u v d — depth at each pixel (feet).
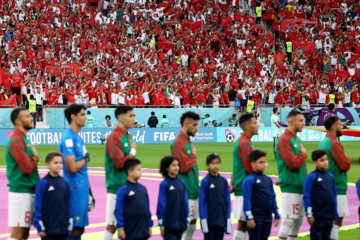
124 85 507.71
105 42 572.10
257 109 515.50
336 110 515.91
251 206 110.83
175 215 106.32
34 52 518.78
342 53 638.94
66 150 109.19
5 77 462.60
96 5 628.69
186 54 587.68
